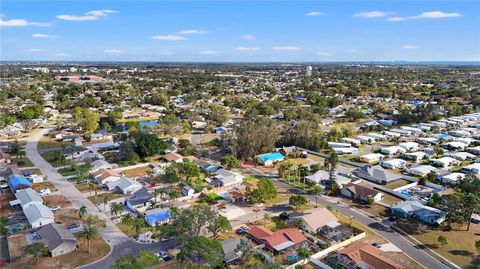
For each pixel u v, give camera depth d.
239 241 75.62
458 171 128.62
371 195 101.81
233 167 130.75
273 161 137.88
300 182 117.69
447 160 135.62
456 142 162.00
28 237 78.50
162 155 142.62
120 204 90.56
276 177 123.00
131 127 176.75
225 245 73.25
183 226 72.25
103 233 81.19
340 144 158.50
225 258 69.31
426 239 80.94
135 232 81.62
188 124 192.12
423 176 122.31
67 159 134.12
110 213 91.31
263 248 75.88
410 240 80.50
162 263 69.38
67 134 172.88
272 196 101.12
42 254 70.81
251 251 69.62
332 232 82.50
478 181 101.06
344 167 134.00
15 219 87.00
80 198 100.56
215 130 187.12
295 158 145.25
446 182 115.88
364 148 161.12
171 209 79.06
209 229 76.00
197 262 66.19
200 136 178.75
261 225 86.88
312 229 82.62
